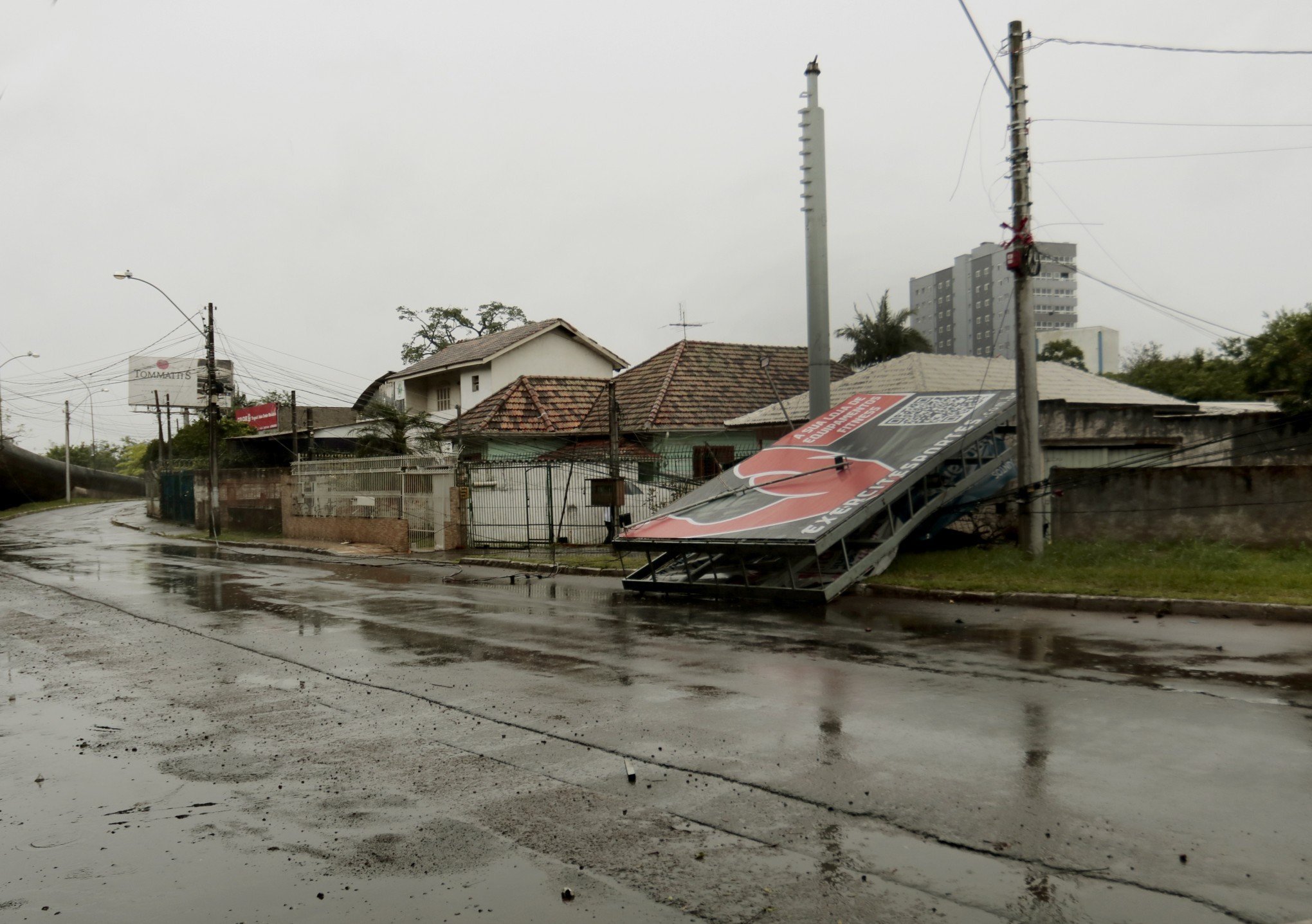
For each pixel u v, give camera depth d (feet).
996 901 13.61
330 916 13.78
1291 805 16.94
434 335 196.13
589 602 47.73
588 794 18.71
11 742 23.80
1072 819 16.52
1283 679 26.30
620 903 13.93
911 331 154.51
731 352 108.37
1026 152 48.21
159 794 19.48
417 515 87.10
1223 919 12.94
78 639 39.60
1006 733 21.75
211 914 13.93
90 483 257.34
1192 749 20.20
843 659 30.73
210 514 113.91
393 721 24.85
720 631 37.17
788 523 44.88
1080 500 52.21
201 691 29.17
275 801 18.85
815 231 57.93
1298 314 79.66
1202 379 123.44
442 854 15.96
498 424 98.22
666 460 89.20
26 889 14.94
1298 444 65.21
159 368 211.00
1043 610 38.96
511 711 25.46
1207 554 45.21
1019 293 48.73
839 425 55.57
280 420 181.37
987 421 48.98
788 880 14.53
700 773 19.76
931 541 55.88
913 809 17.26
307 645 36.83
